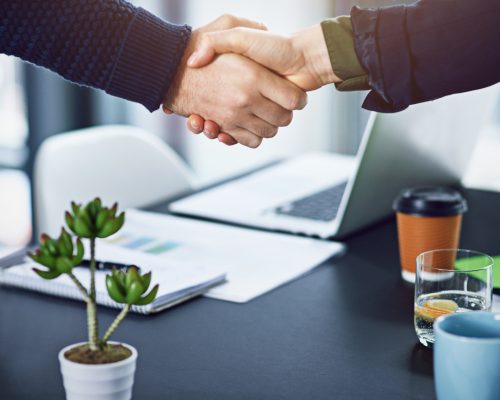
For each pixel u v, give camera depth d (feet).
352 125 9.12
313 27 4.16
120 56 4.11
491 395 2.50
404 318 3.62
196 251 4.47
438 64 3.69
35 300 3.87
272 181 5.95
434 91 3.78
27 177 9.82
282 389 2.96
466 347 2.48
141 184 6.31
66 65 4.17
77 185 5.90
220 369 3.13
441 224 3.96
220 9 9.06
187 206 5.35
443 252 3.35
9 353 3.31
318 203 5.34
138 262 4.08
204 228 4.90
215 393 2.94
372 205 4.85
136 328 3.51
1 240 10.06
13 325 3.59
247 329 3.51
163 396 2.92
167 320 3.60
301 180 5.96
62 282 3.84
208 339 3.40
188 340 3.39
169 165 6.53
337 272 4.23
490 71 3.71
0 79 9.71
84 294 2.57
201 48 4.22
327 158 6.66
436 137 4.99
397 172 4.87
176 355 3.25
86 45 4.10
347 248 4.63
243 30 4.18
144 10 4.20
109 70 4.14
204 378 3.05
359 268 4.29
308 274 4.20
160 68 4.20
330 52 3.93
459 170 5.72
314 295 3.90
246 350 3.29
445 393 2.57
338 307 3.75
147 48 4.14
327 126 9.21
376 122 4.24
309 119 9.24
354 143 9.17
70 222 2.53
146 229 4.85
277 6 8.86
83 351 2.58
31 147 9.70
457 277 3.26
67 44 4.11
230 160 9.70
